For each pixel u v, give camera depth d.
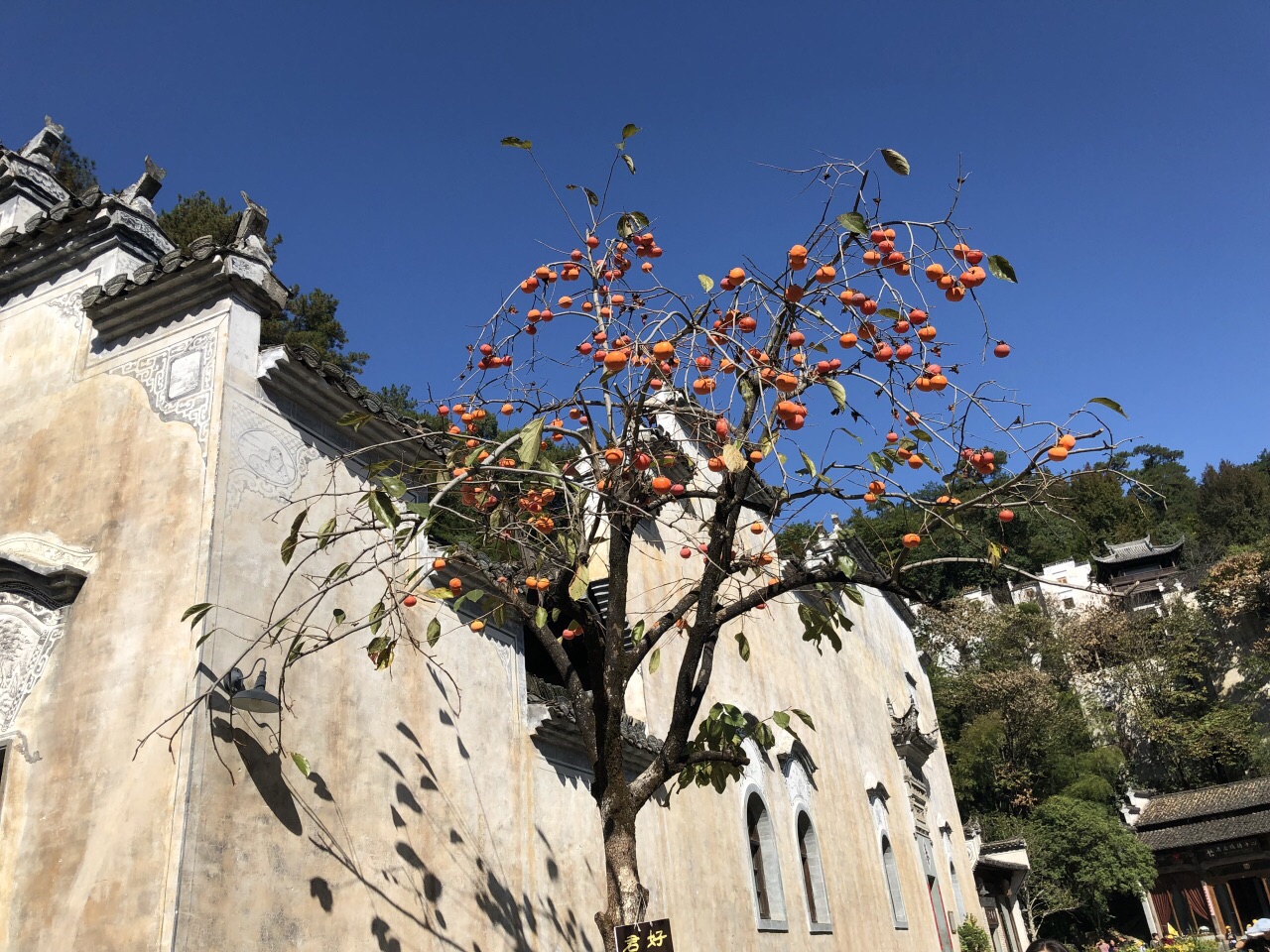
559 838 8.66
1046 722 41.78
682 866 10.23
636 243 6.07
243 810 5.77
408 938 6.63
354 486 7.64
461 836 7.47
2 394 7.68
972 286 4.58
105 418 7.06
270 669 6.30
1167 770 46.81
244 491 6.55
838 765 16.41
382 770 6.96
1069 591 55.12
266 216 7.35
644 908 5.29
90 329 7.54
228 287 6.96
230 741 5.85
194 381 6.80
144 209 8.06
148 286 7.07
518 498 6.48
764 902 12.18
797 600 16.95
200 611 5.52
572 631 6.43
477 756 7.98
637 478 6.07
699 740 5.86
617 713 5.69
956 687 44.69
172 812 5.44
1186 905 36.44
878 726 19.81
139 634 6.09
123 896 5.34
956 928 20.81
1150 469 71.94
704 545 5.99
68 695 6.13
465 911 7.22
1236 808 36.16
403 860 6.84
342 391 7.46
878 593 23.69
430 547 8.23
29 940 5.50
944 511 5.05
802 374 5.16
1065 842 35.88
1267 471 71.31
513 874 7.89
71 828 5.71
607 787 5.57
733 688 13.21
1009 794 40.72
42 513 6.95
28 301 8.01
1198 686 49.47
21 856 5.78
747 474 5.91
